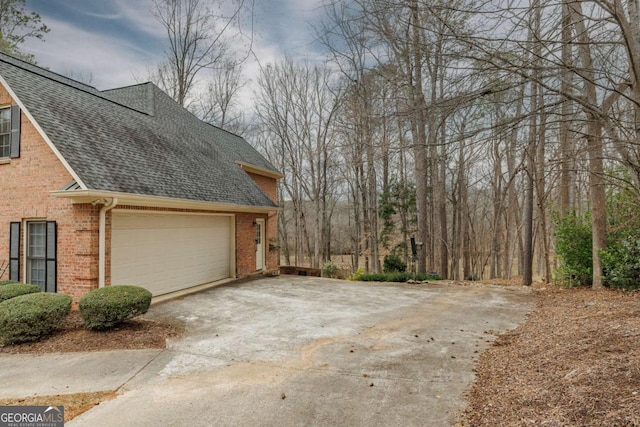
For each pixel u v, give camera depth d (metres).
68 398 4.03
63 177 7.71
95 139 8.70
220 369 4.80
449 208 24.95
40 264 8.10
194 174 11.12
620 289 8.57
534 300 9.27
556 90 4.49
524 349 5.13
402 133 9.60
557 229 10.83
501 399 3.64
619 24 4.42
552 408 3.17
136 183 8.25
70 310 6.89
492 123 5.86
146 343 5.81
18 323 5.68
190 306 8.42
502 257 24.97
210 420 3.52
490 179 22.52
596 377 3.52
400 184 20.22
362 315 7.68
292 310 8.11
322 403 3.84
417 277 13.35
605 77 4.82
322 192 25.47
